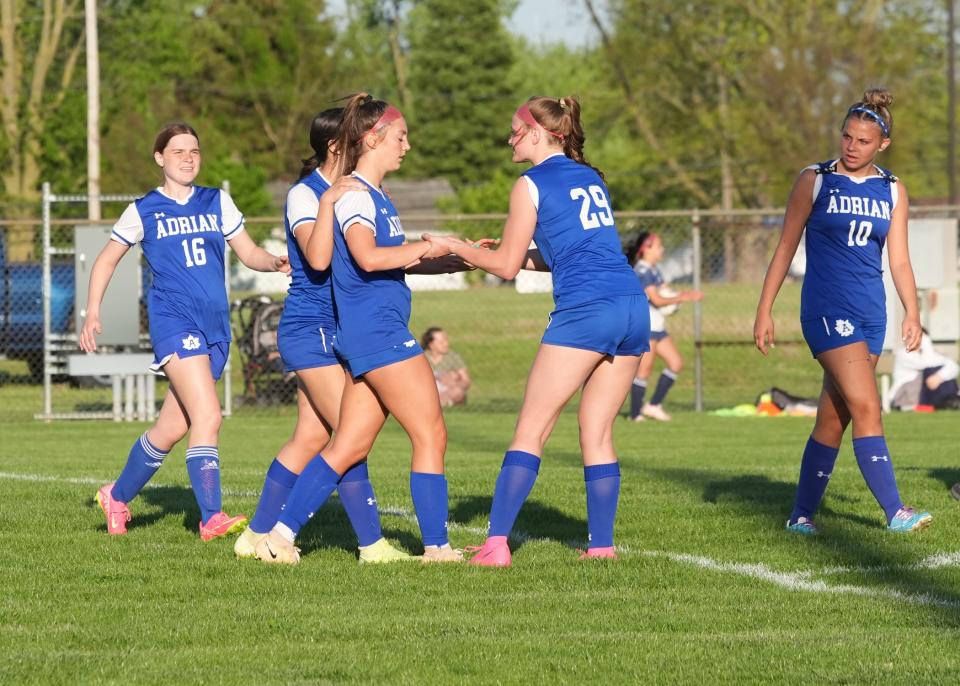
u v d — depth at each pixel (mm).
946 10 131000
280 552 16953
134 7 134250
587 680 11367
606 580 15797
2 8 123812
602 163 169000
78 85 132250
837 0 131750
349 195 15883
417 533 19766
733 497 22891
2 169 127188
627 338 16578
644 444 35500
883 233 18500
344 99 17266
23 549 18094
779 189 136375
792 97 128125
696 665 11797
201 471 19000
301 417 17594
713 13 140375
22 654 12250
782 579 15938
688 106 146500
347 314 16203
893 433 37531
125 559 17328
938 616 13914
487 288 71188
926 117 138875
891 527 19219
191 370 19062
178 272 19312
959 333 46156
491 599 14742
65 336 44625
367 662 11938
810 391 53969
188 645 12688
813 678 11391
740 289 83375
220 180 151750
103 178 131000
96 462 30562
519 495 16719
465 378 49469
